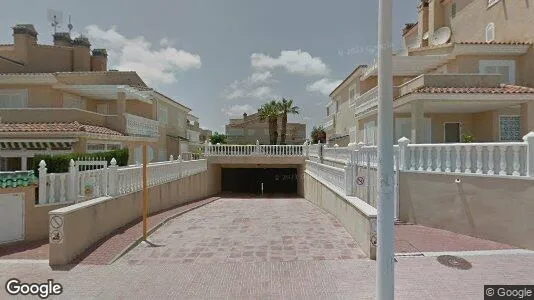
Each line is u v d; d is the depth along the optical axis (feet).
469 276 18.70
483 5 66.95
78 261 22.40
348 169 32.24
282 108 156.66
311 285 18.24
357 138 78.43
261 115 159.02
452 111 60.44
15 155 51.85
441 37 78.48
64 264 21.72
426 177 28.89
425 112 61.41
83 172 31.81
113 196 30.35
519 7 59.11
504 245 23.17
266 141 196.85
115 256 23.29
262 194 84.94
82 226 24.23
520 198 22.30
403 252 22.29
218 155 80.33
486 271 19.26
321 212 44.29
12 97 65.72
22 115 58.95
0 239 27.12
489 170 24.34
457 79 51.65
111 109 79.71
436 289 17.28
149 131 79.87
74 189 31.65
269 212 44.88
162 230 32.04
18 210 28.22
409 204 30.55
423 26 87.61
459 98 47.91
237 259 22.65
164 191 46.55
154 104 86.28
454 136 62.03
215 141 186.19
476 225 25.04
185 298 16.99
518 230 22.48
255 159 80.74
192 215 42.01
